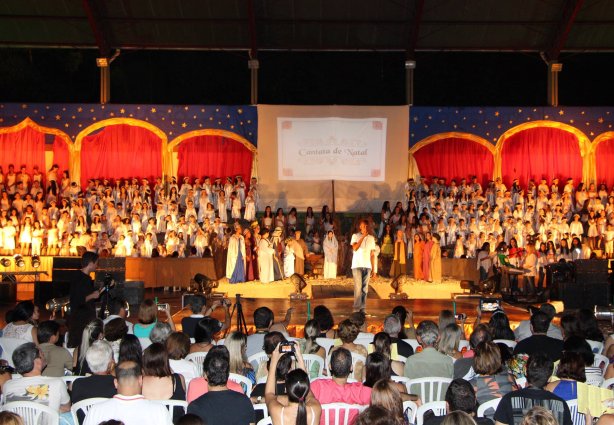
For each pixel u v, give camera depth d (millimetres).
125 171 26844
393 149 26547
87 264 9664
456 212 25750
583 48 26734
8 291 20953
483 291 21141
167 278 22891
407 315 10609
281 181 26469
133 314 17625
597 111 27047
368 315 17172
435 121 27141
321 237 25609
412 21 25656
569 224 25703
